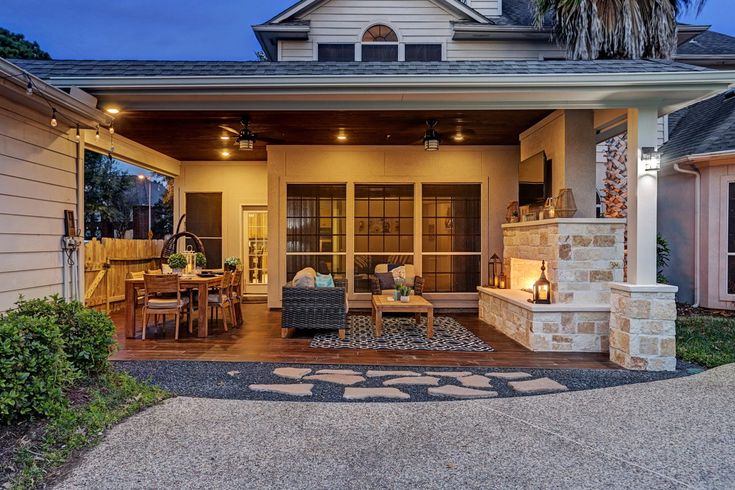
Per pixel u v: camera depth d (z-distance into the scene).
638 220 4.70
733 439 2.94
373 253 8.43
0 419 2.73
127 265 8.67
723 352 5.07
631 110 4.89
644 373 4.43
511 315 6.06
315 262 8.42
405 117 6.11
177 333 5.91
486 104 4.99
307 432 3.02
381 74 4.71
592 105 4.90
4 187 4.08
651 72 4.54
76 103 4.46
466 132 7.17
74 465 2.55
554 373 4.42
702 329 6.25
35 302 3.51
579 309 5.29
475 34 8.95
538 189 6.62
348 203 8.32
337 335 6.19
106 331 3.70
